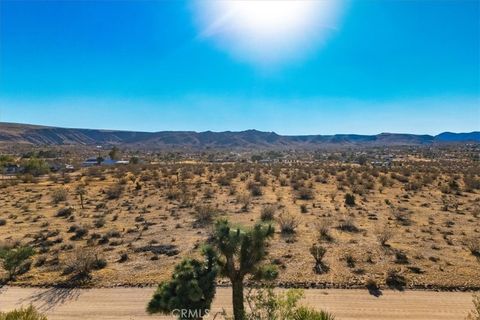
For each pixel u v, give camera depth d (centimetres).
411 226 3422
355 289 2019
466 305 1830
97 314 1805
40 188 6569
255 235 1309
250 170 9019
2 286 2159
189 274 1302
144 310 1833
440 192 5622
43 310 1858
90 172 8619
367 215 3934
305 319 1252
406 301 1872
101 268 2397
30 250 2414
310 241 2894
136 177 7638
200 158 16150
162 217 3969
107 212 4294
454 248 2714
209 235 3130
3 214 4294
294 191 5806
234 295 1335
